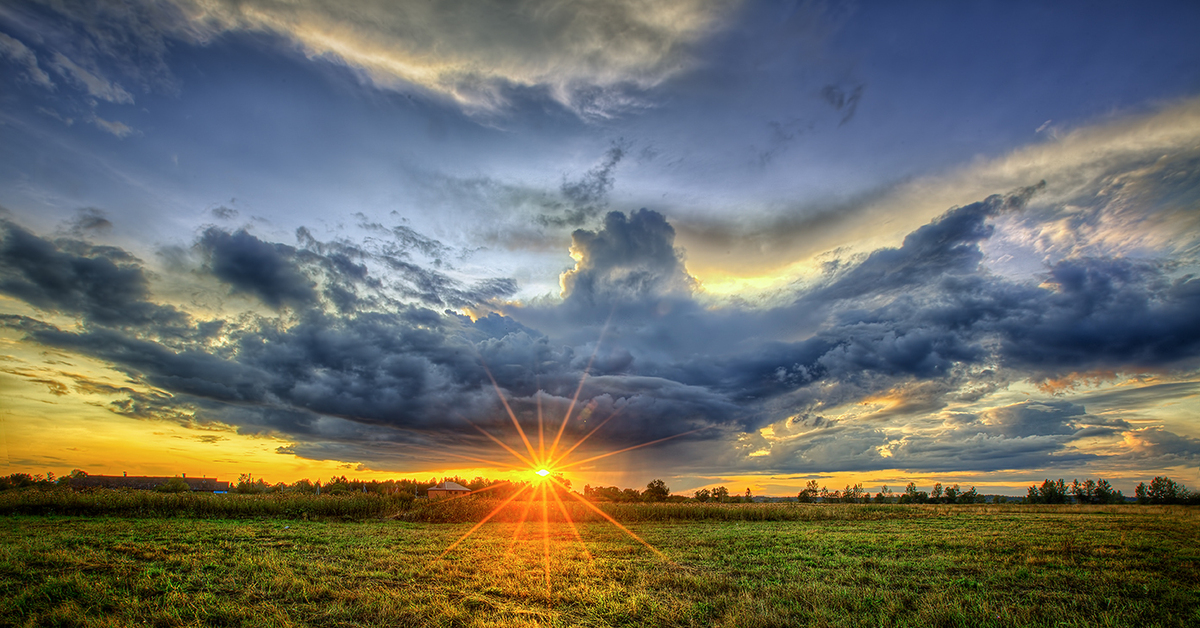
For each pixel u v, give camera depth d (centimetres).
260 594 1111
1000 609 1066
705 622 987
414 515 3778
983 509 6359
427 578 1345
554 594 1171
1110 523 3731
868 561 1717
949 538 2533
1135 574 1493
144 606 991
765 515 4222
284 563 1480
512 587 1227
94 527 2500
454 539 2367
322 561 1582
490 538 2441
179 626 884
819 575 1476
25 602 980
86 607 973
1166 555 1898
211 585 1197
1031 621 975
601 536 2630
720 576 1422
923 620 972
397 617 965
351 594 1109
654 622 983
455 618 977
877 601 1108
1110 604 1138
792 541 2405
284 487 6431
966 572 1548
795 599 1140
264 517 3456
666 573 1452
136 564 1446
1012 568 1602
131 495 3372
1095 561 1734
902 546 2206
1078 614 1041
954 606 1055
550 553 1878
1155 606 1135
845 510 4903
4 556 1441
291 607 1020
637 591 1213
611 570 1509
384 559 1627
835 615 1006
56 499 3177
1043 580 1409
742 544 2255
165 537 2133
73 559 1423
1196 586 1344
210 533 2323
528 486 4278
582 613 1048
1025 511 5934
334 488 7362
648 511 4097
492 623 938
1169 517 4594
